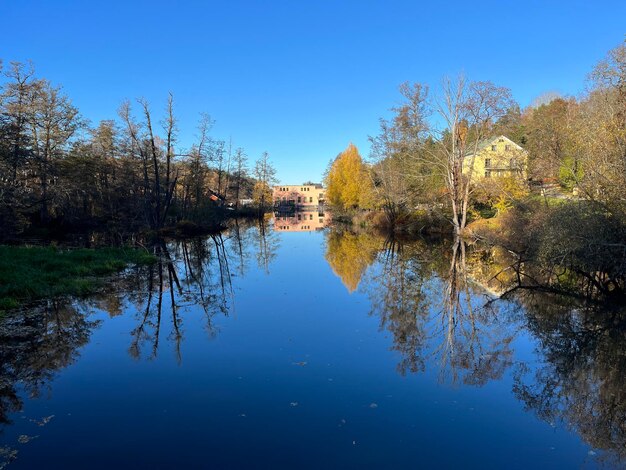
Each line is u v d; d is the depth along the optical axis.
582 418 5.79
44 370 7.26
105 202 35.75
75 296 12.30
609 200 10.76
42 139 29.59
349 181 49.66
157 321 10.35
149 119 30.55
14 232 22.56
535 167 23.67
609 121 11.69
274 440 5.07
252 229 45.25
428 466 4.60
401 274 17.23
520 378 7.17
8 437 5.10
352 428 5.39
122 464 4.55
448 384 6.82
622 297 11.24
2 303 10.64
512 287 14.18
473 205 30.48
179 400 6.12
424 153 31.08
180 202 42.56
